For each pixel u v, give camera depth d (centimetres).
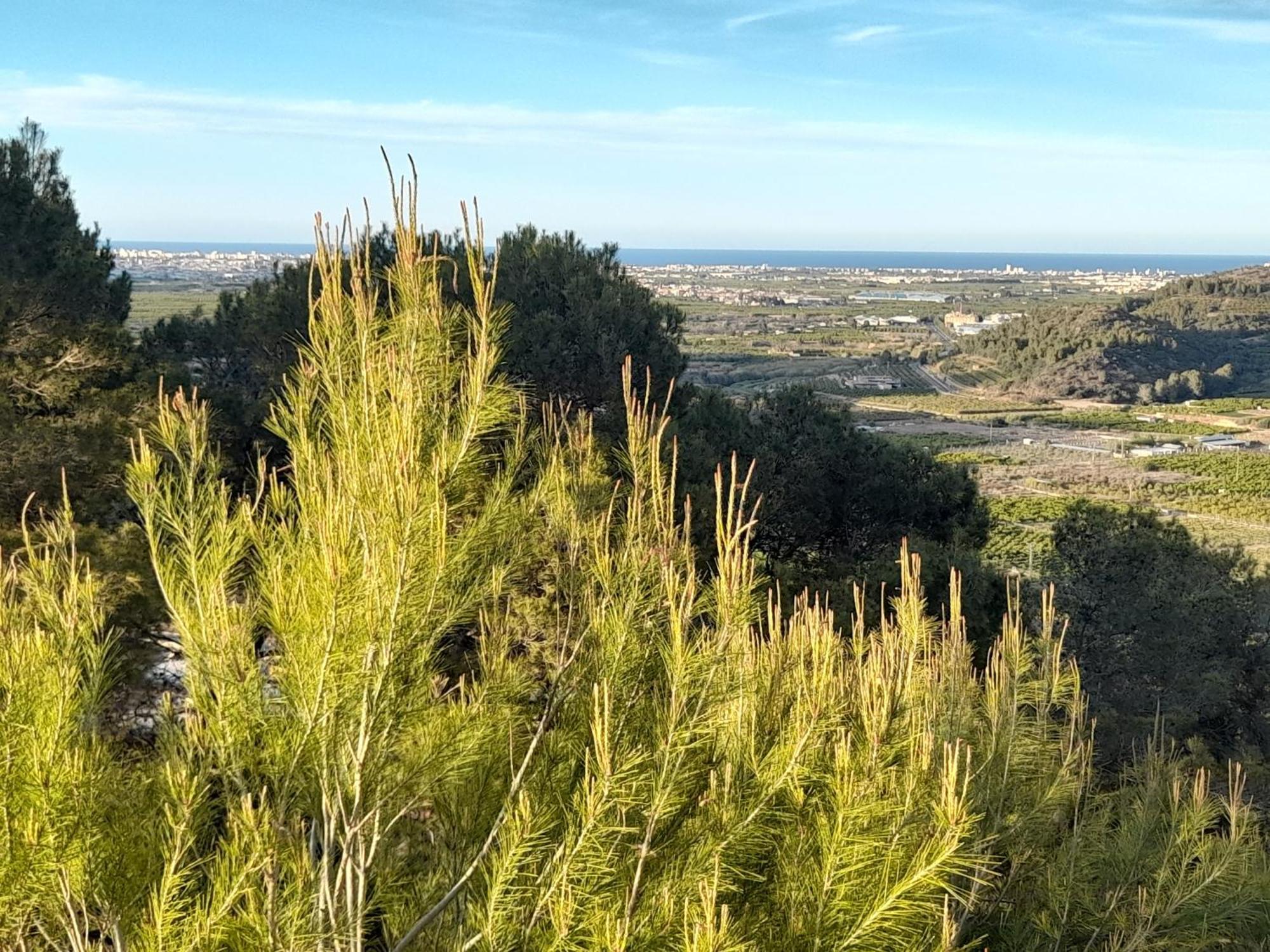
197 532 350
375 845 325
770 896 346
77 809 279
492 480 366
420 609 317
